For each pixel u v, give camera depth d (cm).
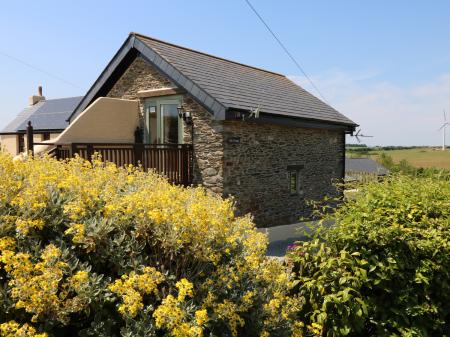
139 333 241
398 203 427
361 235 392
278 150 1188
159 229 291
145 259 287
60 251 251
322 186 1405
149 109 1196
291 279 410
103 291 254
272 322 317
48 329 223
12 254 228
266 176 1142
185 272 302
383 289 391
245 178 1069
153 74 1173
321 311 385
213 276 309
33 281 221
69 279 240
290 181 1252
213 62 1356
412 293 386
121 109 1177
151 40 1227
